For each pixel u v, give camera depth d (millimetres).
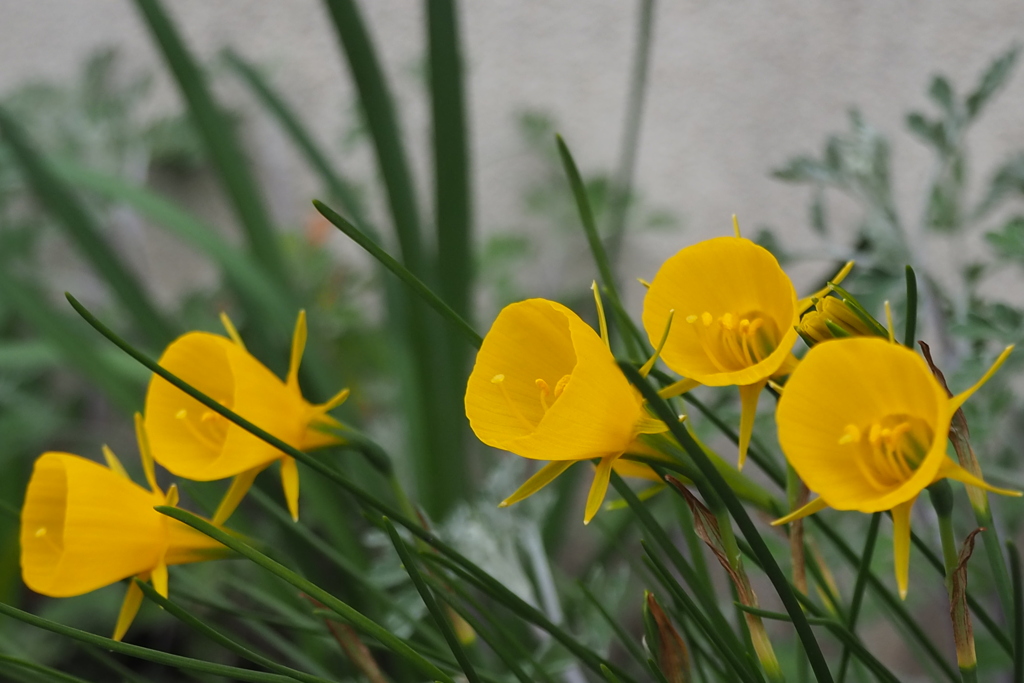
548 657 657
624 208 1005
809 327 532
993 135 1151
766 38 1253
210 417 583
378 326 1463
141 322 1029
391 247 995
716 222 1347
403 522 563
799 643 591
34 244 1398
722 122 1307
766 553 513
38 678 586
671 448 536
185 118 1435
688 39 1299
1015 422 905
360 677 624
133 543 574
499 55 1405
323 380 1025
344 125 1484
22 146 1016
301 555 849
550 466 542
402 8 1413
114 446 1430
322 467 556
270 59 1461
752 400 538
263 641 1068
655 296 541
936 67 1157
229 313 1387
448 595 597
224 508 583
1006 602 533
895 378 506
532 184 1456
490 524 686
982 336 643
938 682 646
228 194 1087
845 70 1215
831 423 509
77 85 1467
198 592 645
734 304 541
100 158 1438
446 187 864
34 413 1268
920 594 829
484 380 545
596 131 1380
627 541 997
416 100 1427
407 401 991
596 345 530
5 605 533
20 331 1484
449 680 541
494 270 1393
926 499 686
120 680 1133
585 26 1352
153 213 1047
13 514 602
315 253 1415
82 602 1130
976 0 1118
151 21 1033
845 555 596
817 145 1253
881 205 768
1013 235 643
